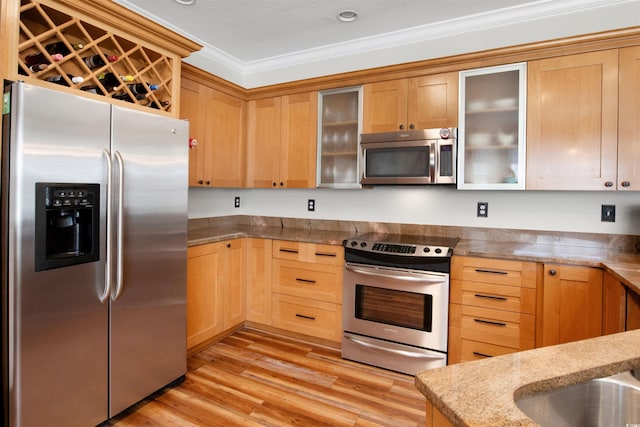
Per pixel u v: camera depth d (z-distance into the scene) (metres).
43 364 1.56
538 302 2.11
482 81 2.46
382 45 3.04
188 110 2.74
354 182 2.93
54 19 1.80
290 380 2.32
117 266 1.81
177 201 2.17
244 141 3.38
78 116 1.64
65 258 1.61
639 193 2.34
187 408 2.01
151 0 2.44
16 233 1.46
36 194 1.50
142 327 1.99
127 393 1.92
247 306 3.12
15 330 1.47
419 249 2.39
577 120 2.21
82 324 1.70
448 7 2.53
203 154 2.90
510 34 2.62
